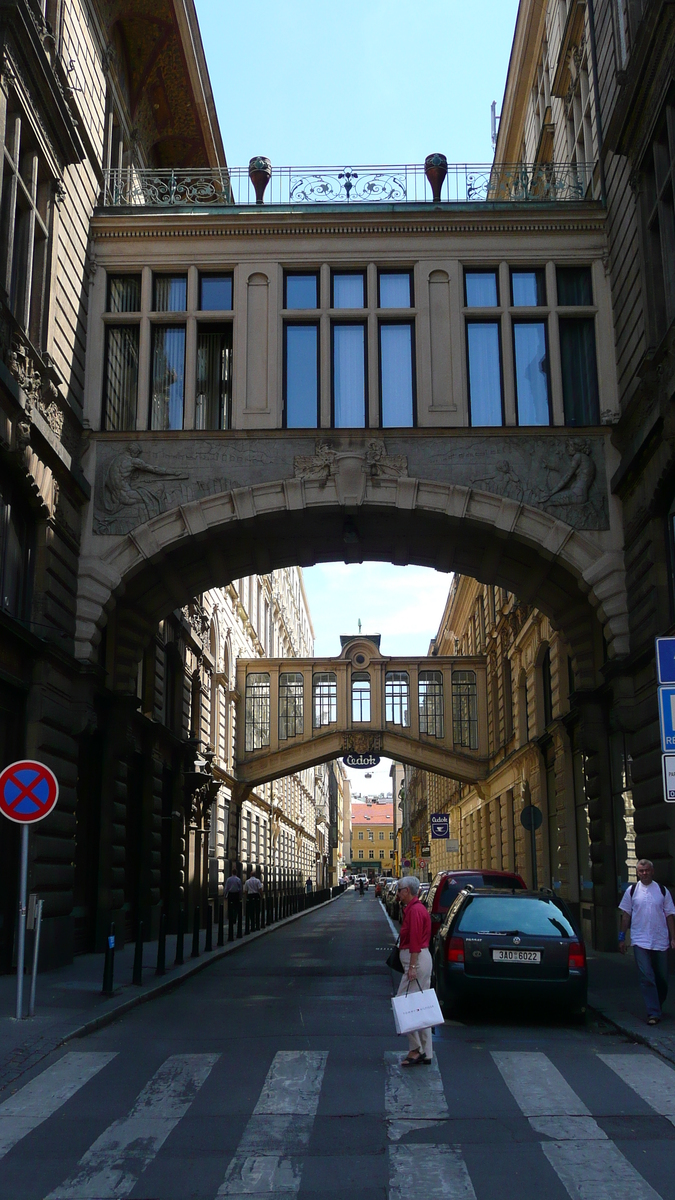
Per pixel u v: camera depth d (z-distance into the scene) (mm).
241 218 20375
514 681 33812
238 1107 8062
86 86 20469
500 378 20047
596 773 20969
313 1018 12273
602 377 19641
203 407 20125
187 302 20297
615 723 18562
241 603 42781
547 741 27938
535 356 20125
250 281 20297
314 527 20625
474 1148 7043
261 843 49344
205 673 33531
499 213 20297
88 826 20078
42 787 11586
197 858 30734
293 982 16484
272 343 19969
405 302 20391
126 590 20344
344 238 20406
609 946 20328
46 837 16312
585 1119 7715
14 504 15945
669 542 16625
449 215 20312
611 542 18891
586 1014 12227
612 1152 6953
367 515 19797
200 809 30875
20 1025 10914
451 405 19625
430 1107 8023
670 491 16484
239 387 19781
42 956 15953
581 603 21469
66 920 17266
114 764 20609
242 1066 9438
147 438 19453
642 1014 11953
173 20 23266
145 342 20109
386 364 20156
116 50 23266
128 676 21172
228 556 21547
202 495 19219
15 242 16453
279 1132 7410
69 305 18781
